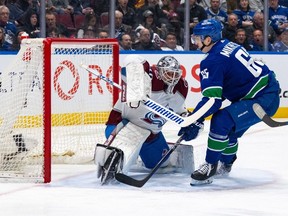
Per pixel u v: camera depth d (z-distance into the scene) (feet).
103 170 37.42
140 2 75.36
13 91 40.52
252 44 80.02
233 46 36.94
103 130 49.90
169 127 67.62
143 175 41.01
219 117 36.45
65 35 71.20
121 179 36.73
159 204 32.78
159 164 37.04
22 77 40.27
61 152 46.09
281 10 81.25
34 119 40.24
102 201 33.47
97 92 50.34
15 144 40.22
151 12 75.41
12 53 66.23
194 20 77.15
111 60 49.11
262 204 32.91
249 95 37.09
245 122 36.88
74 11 71.56
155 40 75.72
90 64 49.80
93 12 72.33
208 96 35.86
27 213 30.94
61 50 48.34
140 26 75.15
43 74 37.45
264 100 37.29
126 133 38.45
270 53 78.69
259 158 47.91
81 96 50.16
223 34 79.46
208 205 32.60
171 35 76.43
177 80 37.78
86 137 48.26
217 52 36.35
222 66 36.11
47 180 38.19
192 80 75.25
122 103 38.63
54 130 49.75
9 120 40.42
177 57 74.54
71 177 40.16
